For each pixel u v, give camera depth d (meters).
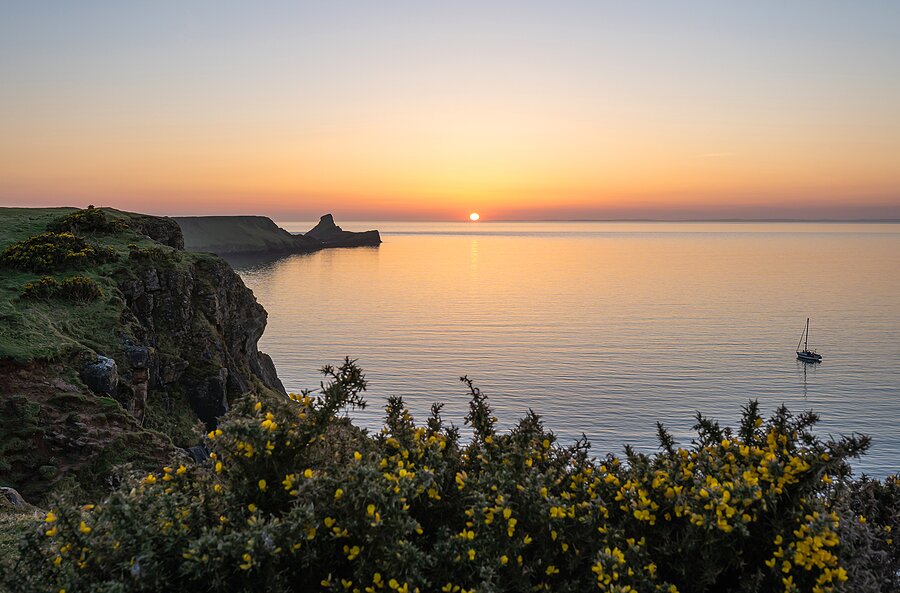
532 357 112.06
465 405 77.81
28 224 39.28
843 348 122.06
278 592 3.20
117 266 34.19
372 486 3.52
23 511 11.50
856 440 3.54
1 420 19.31
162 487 4.02
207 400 33.28
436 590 3.56
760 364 106.81
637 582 3.41
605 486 4.15
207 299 38.31
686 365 105.62
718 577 3.67
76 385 22.27
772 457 3.69
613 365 105.31
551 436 4.80
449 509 4.13
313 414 4.15
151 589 3.32
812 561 3.27
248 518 3.56
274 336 134.75
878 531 4.12
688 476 4.06
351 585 3.47
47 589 3.41
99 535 3.60
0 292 28.22
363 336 135.12
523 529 3.82
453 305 190.75
